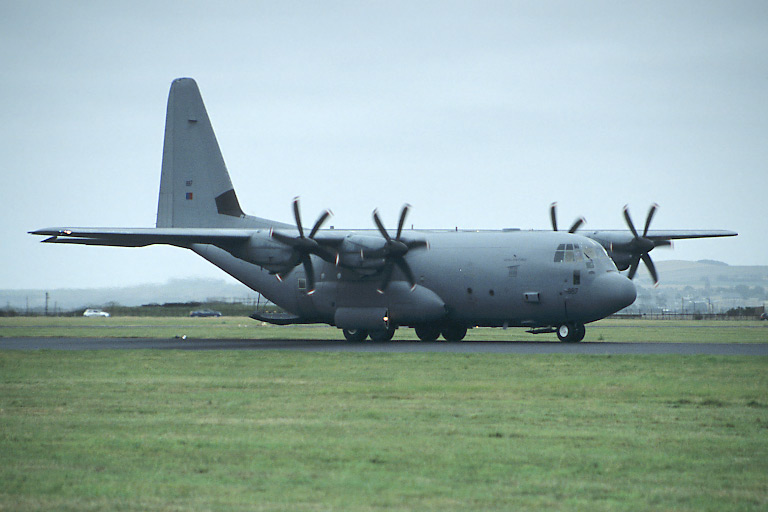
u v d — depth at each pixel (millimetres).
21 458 43531
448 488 37969
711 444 46562
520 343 127000
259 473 40562
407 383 72750
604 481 39094
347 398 64062
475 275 126375
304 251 120812
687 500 36188
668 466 41781
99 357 100625
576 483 38750
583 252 121250
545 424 52750
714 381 72688
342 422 53469
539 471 40844
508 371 81500
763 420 53906
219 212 145625
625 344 120000
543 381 73562
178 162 148000
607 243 131375
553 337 162375
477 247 128000
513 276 123938
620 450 45156
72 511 34688
